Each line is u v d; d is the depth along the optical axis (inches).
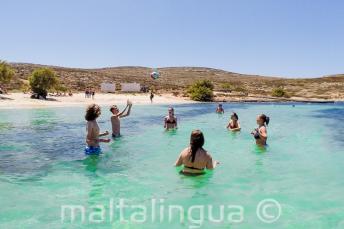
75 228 226.2
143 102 1998.0
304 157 463.5
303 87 4092.0
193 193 302.2
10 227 227.8
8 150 489.7
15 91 2178.9
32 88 1761.8
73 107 1430.9
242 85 4247.0
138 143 557.3
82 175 358.9
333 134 703.7
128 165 403.5
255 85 4298.7
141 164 408.8
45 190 308.0
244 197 292.5
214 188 316.5
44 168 386.6
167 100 2222.0
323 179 352.5
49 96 1955.0
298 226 234.1
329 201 284.7
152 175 358.6
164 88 3459.6
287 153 489.4
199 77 6141.7
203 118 1037.8
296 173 375.9
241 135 658.8
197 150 363.3
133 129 738.2
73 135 636.7
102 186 320.5
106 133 475.8
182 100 2285.9
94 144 459.8
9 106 1376.7
